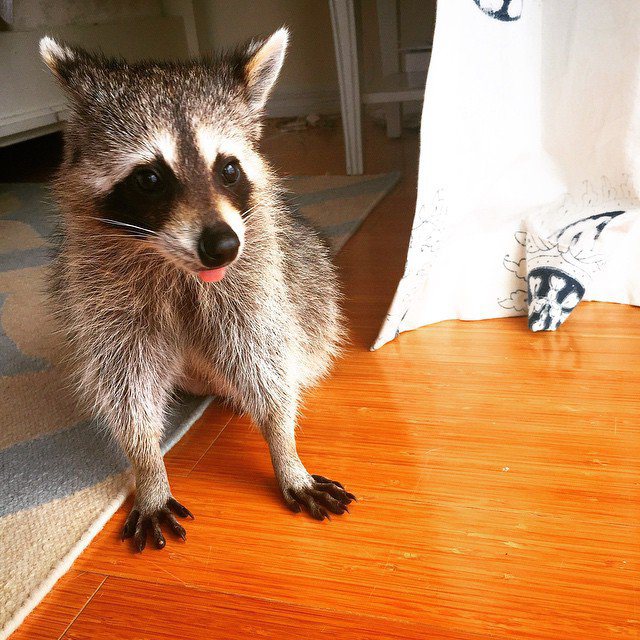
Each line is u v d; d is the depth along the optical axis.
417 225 0.63
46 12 1.35
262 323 0.51
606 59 0.65
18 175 1.50
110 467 0.54
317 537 0.46
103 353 0.50
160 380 0.53
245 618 0.40
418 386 0.62
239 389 0.53
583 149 0.70
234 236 0.42
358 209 1.08
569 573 0.41
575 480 0.48
